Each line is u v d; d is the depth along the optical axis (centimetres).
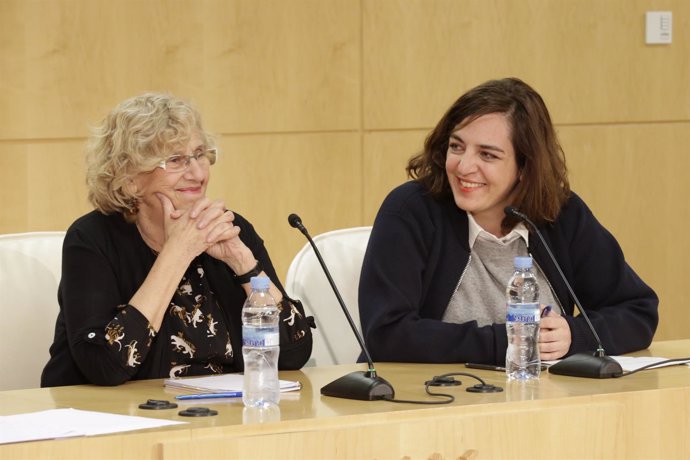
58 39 675
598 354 388
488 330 420
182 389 362
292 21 731
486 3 775
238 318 420
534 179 447
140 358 375
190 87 708
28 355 460
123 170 401
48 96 675
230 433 291
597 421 336
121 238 409
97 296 391
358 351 503
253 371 328
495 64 779
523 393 346
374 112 756
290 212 742
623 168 813
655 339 827
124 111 404
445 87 770
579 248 471
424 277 454
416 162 473
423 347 423
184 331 409
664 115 818
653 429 349
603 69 802
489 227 460
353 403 328
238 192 728
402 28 757
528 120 440
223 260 412
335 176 750
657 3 808
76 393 356
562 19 791
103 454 278
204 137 412
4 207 674
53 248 479
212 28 710
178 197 405
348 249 518
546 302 462
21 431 284
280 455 292
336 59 744
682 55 818
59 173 682
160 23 697
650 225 822
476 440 318
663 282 827
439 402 329
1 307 458
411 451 309
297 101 736
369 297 441
